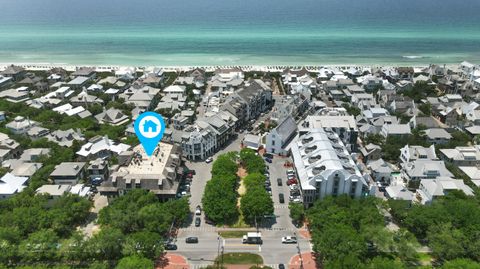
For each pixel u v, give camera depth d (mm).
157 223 130500
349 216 132750
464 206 136250
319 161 155875
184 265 122938
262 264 123500
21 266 117625
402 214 140375
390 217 148125
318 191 149000
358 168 164750
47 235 122750
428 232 129000
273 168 185875
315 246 122375
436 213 134750
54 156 177625
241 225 143250
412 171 166625
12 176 160125
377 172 172250
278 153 198750
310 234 138250
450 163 179125
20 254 117938
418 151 178500
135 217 131625
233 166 171750
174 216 138125
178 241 134250
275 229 141125
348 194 149250
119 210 134750
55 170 164250
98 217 142125
